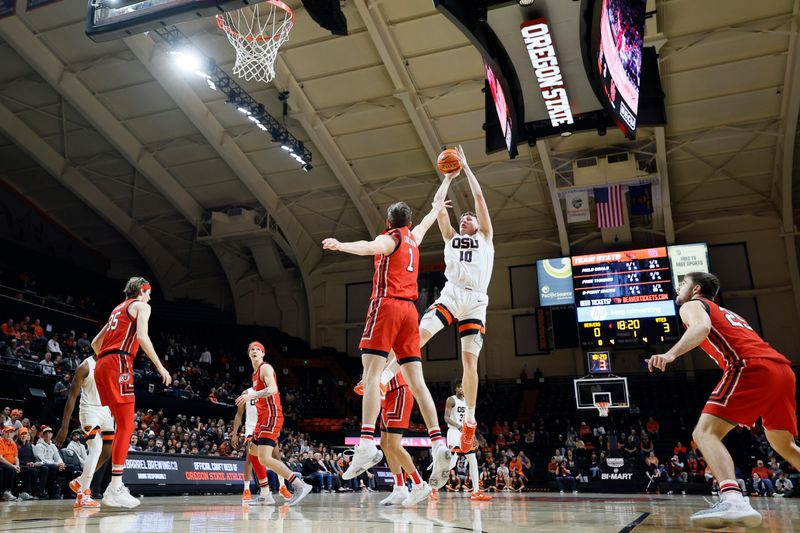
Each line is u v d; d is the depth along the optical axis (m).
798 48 16.92
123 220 27.11
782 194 22.98
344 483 17.95
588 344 22.77
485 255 5.31
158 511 4.81
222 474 13.38
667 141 21.45
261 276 28.95
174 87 19.55
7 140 23.34
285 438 20.23
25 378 15.84
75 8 17.95
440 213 5.48
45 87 20.95
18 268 24.72
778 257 24.33
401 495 5.89
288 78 19.80
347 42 18.59
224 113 21.48
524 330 27.08
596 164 21.75
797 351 23.56
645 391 24.89
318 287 29.75
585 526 3.10
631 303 22.72
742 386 3.33
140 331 5.22
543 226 26.42
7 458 9.99
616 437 20.39
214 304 30.91
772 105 19.81
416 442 21.19
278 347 28.28
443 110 20.80
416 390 4.61
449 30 17.86
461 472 19.31
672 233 23.52
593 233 25.58
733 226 25.08
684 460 19.83
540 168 23.02
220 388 22.66
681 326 21.95
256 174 24.16
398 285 4.57
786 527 3.16
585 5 7.26
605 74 7.64
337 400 26.98
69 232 28.78
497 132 11.00
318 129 21.39
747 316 24.42
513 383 26.61
